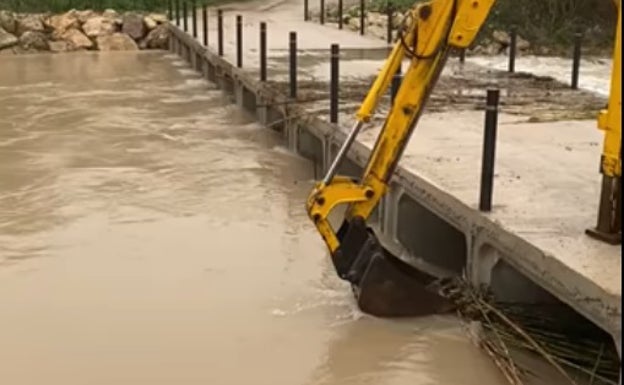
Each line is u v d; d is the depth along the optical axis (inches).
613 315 181.6
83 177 386.0
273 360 220.2
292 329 236.7
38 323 239.3
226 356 221.3
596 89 534.6
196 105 571.2
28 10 1004.6
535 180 274.1
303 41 716.0
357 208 251.3
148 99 593.6
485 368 217.0
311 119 394.9
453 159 298.0
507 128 356.2
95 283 266.4
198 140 464.4
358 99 430.3
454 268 287.1
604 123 210.5
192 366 216.2
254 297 256.4
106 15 968.9
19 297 256.2
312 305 251.3
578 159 303.0
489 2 236.1
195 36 766.5
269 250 295.6
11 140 460.4
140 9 1053.8
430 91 243.6
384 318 242.5
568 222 230.1
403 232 295.1
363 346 227.8
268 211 340.2
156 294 258.2
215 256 289.4
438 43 239.0
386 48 671.1
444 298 243.9
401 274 242.7
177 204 348.2
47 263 282.7
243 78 530.3
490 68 554.3
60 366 216.1
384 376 213.3
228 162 417.4
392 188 295.4
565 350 218.5
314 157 422.0
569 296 197.0
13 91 625.0
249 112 543.5
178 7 904.9
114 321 240.5
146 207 343.3
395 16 884.6
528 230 223.0
